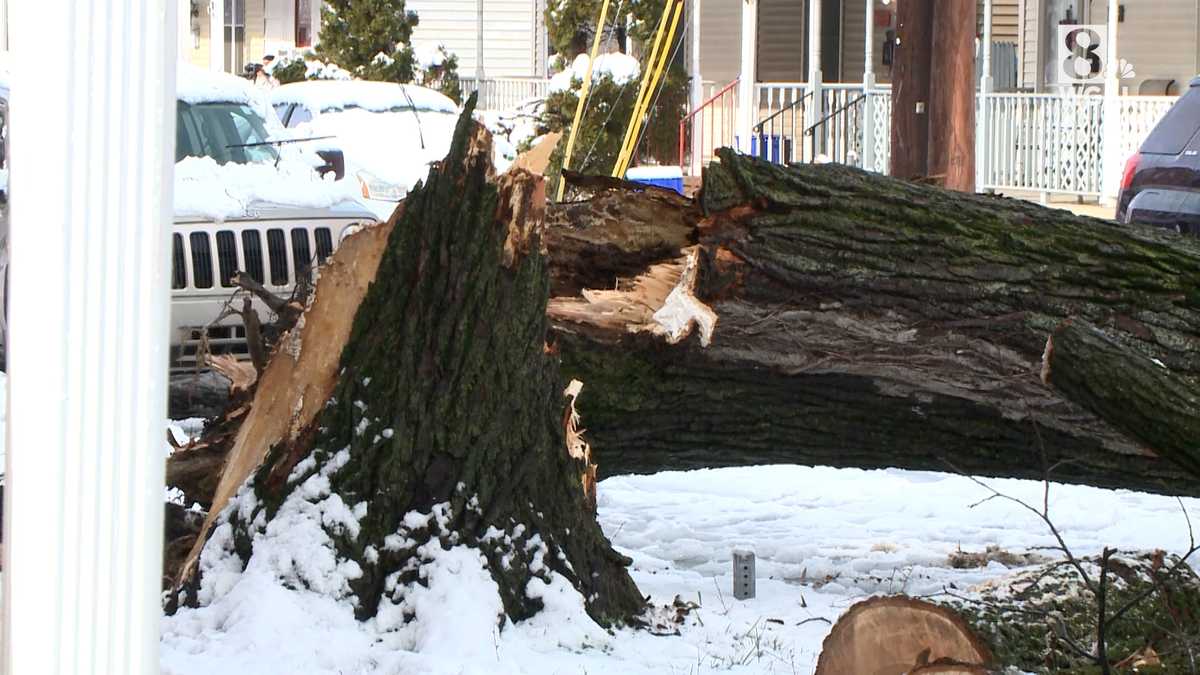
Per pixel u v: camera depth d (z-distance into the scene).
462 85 47.56
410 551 8.72
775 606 10.38
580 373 10.30
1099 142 31.56
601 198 10.50
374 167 27.30
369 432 8.88
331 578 8.56
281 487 8.90
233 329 15.14
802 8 42.59
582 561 9.27
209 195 15.37
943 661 6.92
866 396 10.59
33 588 4.03
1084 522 13.67
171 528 9.52
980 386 10.33
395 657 8.06
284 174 16.42
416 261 9.05
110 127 4.01
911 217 10.16
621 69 34.66
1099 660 7.51
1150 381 7.64
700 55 41.97
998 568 11.94
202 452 9.65
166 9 4.08
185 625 8.45
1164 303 10.07
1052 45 37.78
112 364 4.05
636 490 15.00
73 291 4.00
